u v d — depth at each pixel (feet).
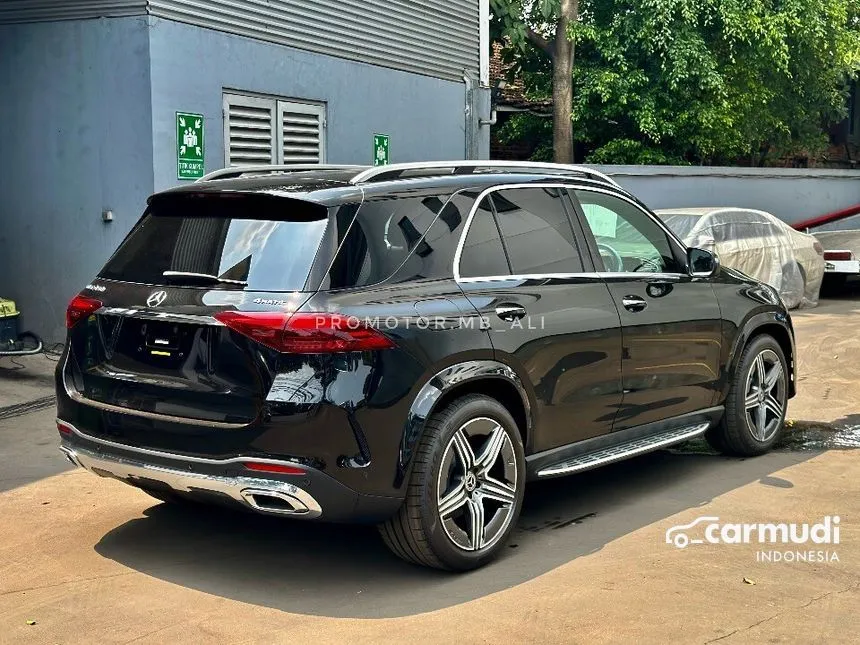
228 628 13.65
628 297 18.65
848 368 32.53
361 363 14.17
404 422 14.55
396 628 13.58
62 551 16.69
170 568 15.93
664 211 45.27
